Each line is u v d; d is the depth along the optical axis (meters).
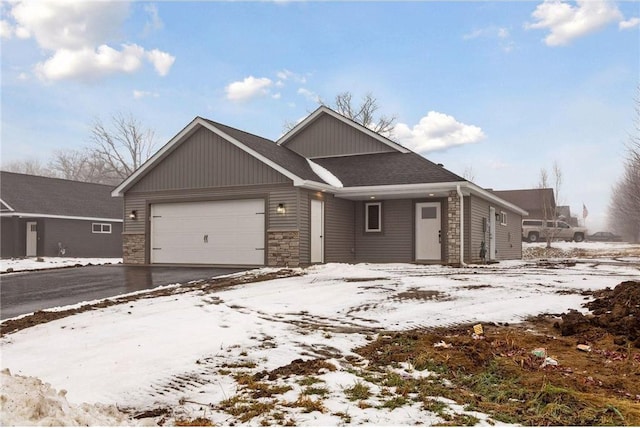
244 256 16.75
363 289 10.31
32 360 5.77
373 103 44.22
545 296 9.30
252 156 16.69
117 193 18.83
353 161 19.78
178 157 18.06
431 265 16.25
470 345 5.86
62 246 29.22
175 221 18.06
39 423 3.13
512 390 4.35
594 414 3.70
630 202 36.91
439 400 4.08
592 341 6.21
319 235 17.08
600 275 13.18
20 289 11.84
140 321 7.61
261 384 4.63
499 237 22.61
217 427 3.63
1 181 29.05
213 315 7.97
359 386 4.45
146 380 4.88
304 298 9.40
